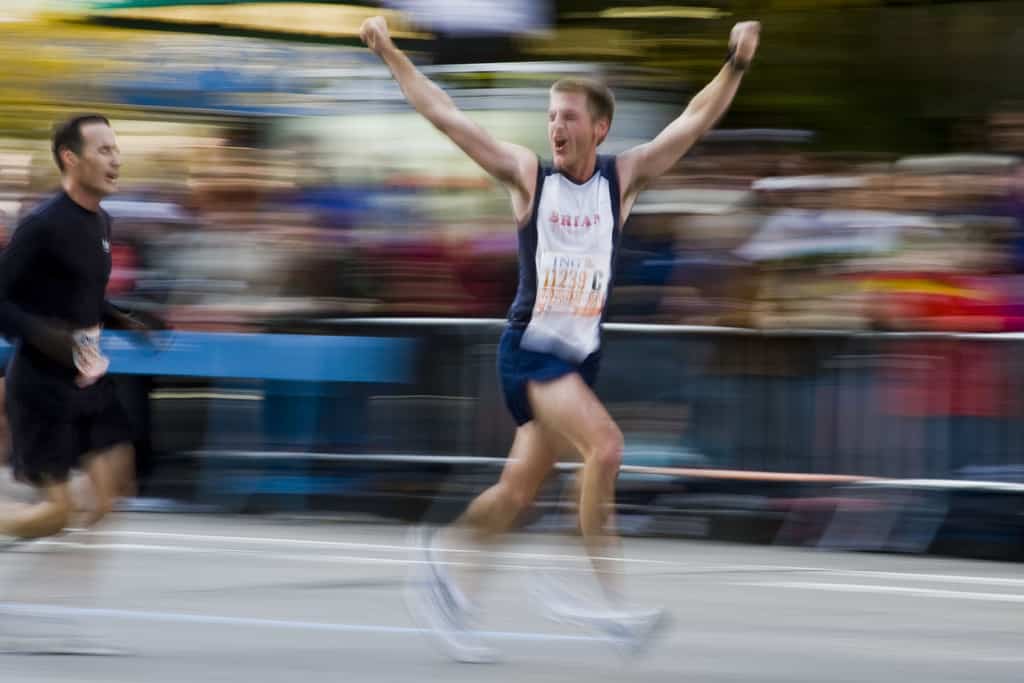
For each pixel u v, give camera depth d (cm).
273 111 2420
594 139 1328
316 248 2266
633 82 2561
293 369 2252
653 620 1385
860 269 2066
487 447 2166
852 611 1698
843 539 2055
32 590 1716
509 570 1881
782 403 2072
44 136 2547
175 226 2330
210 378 2284
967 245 2062
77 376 1473
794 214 2114
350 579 1828
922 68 2736
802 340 2061
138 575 1834
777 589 1812
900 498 2031
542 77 2323
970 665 1448
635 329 2120
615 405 2134
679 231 2133
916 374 2016
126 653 1436
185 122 2480
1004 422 1983
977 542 2012
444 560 1414
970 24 2717
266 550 2014
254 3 2489
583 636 1536
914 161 2184
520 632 1552
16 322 1425
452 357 2184
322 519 2245
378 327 2220
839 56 2770
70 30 2628
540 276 1333
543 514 2123
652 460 2122
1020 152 2445
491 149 1320
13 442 1491
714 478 2097
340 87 2411
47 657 1416
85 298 1470
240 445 2277
